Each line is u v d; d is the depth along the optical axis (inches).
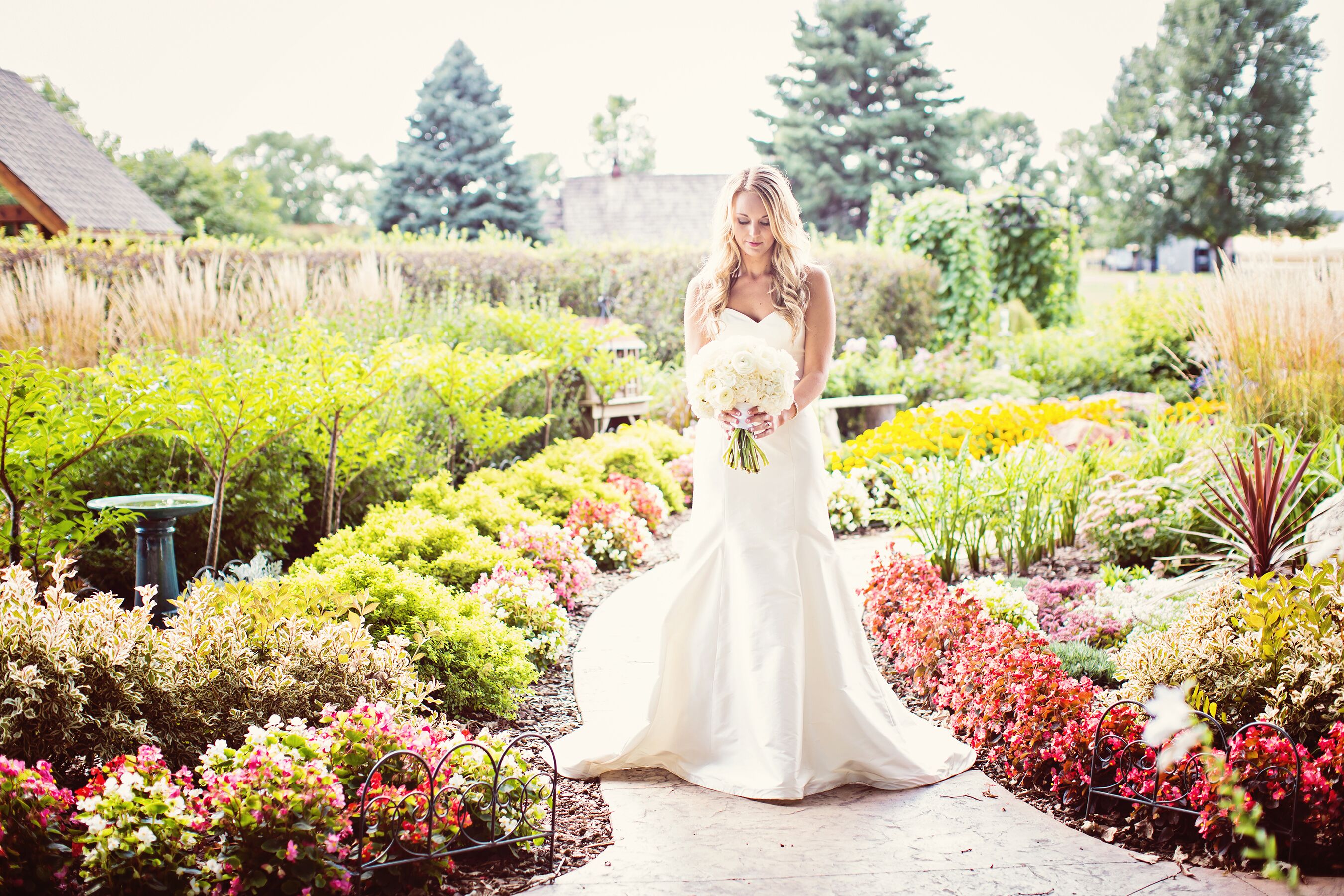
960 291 507.5
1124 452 233.5
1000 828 101.5
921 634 140.3
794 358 118.7
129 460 178.9
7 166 506.9
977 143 1478.8
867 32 1185.4
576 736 122.2
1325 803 89.0
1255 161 1037.2
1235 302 213.6
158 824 78.1
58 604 98.1
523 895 88.3
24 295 230.1
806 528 115.6
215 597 111.5
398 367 196.9
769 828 102.2
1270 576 116.2
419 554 169.5
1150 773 97.4
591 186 1262.3
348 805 86.7
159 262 364.5
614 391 314.3
